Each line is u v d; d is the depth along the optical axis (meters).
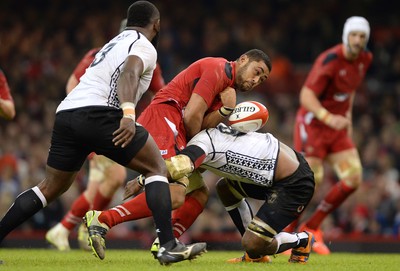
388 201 45.81
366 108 61.28
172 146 21.77
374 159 51.75
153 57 19.50
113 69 19.36
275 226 21.11
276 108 59.31
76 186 42.81
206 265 20.50
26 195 20.16
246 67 22.23
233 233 41.97
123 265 20.16
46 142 52.53
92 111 19.00
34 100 57.41
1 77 27.80
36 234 35.72
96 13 69.00
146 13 20.38
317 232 32.16
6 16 67.31
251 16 71.44
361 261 24.91
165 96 22.44
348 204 45.62
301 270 19.47
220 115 21.81
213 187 44.91
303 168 21.48
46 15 67.81
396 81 64.56
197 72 22.45
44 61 61.41
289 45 67.56
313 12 72.62
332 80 32.62
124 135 18.48
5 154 48.03
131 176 45.66
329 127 32.62
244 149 21.05
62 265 19.94
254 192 22.22
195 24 69.31
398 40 70.62
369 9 74.44
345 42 32.38
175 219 22.94
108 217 20.88
